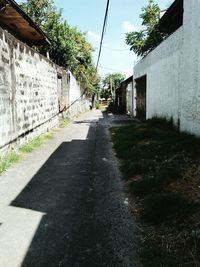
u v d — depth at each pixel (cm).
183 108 834
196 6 710
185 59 808
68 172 588
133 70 2098
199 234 302
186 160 541
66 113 1758
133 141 827
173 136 805
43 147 851
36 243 317
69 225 358
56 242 319
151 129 966
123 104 3061
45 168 618
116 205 416
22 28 1064
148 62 1438
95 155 737
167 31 1414
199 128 707
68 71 1780
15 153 708
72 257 291
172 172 482
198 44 703
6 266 278
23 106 814
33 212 396
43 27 1636
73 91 2077
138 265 276
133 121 1698
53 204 423
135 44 1767
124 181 521
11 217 381
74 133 1169
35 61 962
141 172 536
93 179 539
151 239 317
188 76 784
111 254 295
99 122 1684
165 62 1070
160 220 349
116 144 838
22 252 301
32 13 1661
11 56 707
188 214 342
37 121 987
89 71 3075
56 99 1404
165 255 285
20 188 493
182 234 313
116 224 358
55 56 1775
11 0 761
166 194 406
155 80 1264
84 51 2555
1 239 326
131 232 338
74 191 477
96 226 354
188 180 448
